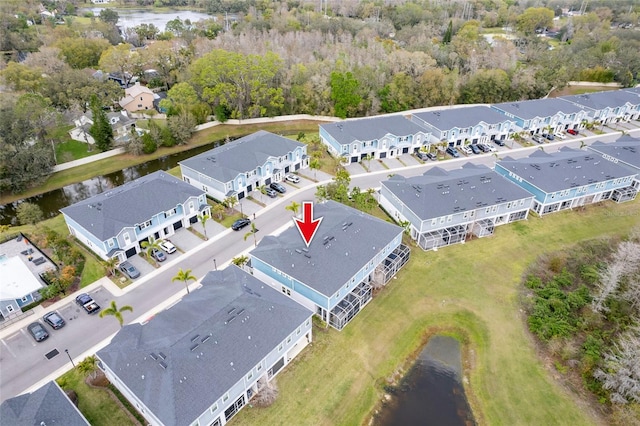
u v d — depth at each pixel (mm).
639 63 124625
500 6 195375
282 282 46844
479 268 53281
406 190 60469
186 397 31906
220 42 120500
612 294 47812
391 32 161625
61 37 133500
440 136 85562
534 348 43156
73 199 72375
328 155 82938
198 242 56875
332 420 35969
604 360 40000
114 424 34406
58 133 80938
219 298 40438
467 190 60250
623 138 83312
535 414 37125
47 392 32875
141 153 85125
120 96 105062
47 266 51562
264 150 72562
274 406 36500
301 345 41969
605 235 60531
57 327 42906
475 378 40656
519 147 88250
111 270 49812
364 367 40750
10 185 70062
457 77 115250
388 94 110062
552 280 52031
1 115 68625
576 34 154750
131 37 160875
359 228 51188
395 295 48875
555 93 123000
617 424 35906
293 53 119000
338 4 198000
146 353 34781
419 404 38312
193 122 91250
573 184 64250
